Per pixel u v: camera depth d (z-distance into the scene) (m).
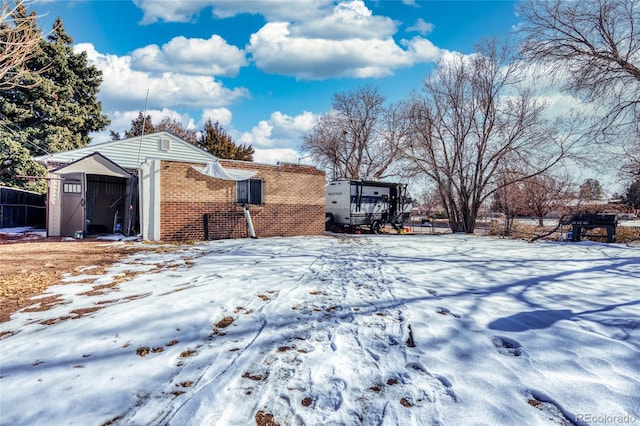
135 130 35.53
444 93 20.98
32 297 4.68
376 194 19.95
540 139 18.67
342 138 34.03
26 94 22.23
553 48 14.40
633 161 15.12
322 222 16.69
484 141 20.41
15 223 16.75
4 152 18.75
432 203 26.75
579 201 21.22
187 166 12.24
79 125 25.50
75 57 26.02
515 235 17.66
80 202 11.91
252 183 14.03
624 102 13.41
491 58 19.56
